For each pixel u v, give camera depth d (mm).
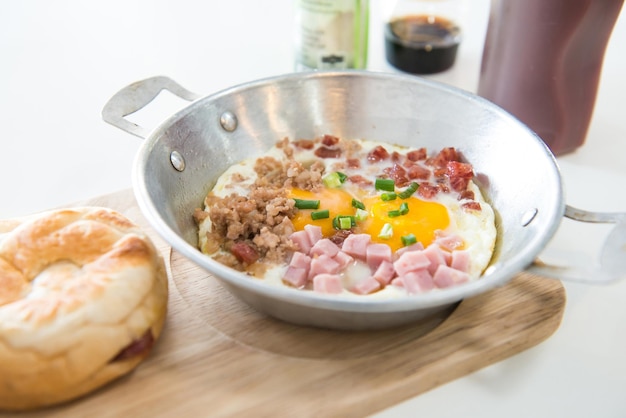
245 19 520
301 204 308
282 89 336
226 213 292
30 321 223
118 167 359
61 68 448
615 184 347
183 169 306
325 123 350
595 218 251
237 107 329
